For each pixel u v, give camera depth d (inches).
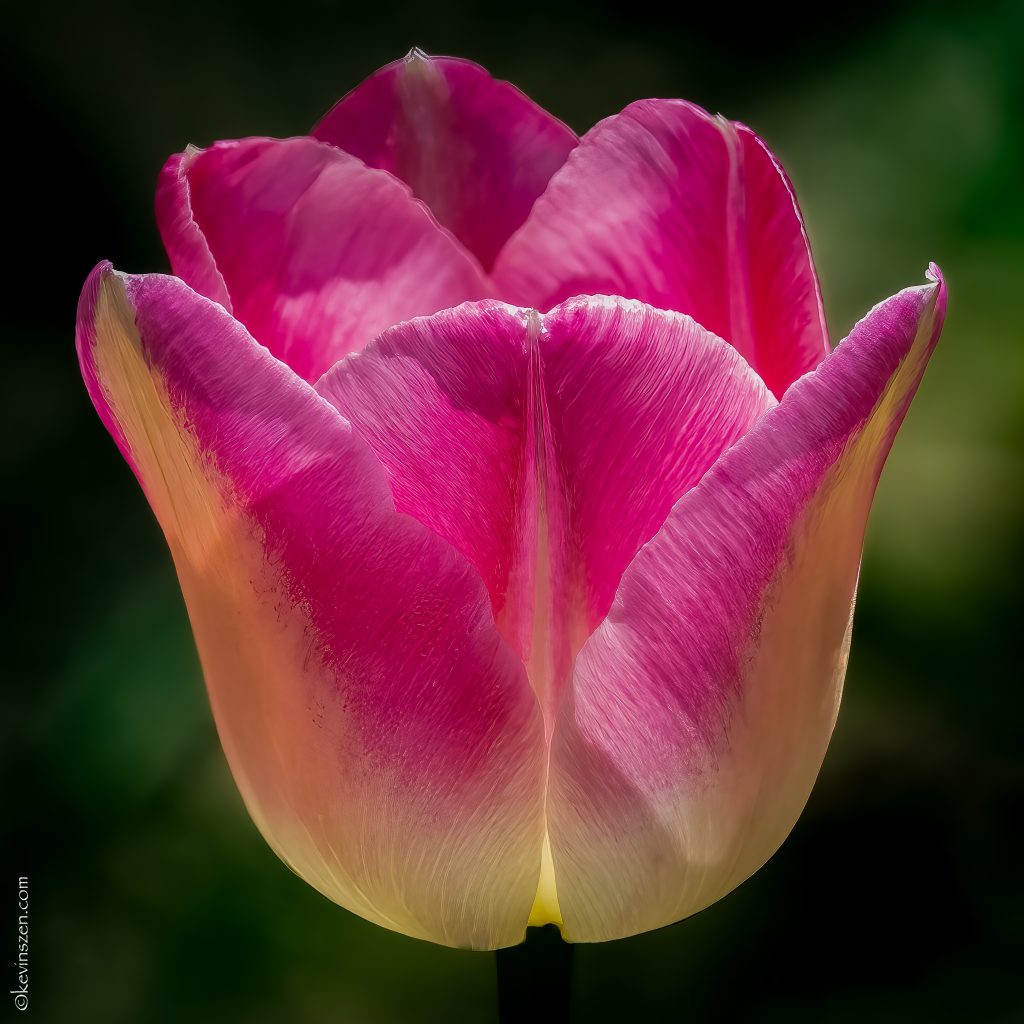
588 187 12.1
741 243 12.0
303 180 12.0
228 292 11.8
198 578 11.5
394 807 11.4
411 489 11.3
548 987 11.9
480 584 11.2
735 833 11.5
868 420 11.2
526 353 11.2
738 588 11.2
